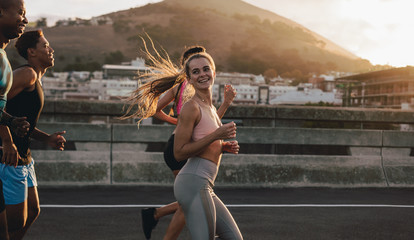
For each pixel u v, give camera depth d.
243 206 6.80
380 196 7.99
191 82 3.37
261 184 8.39
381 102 130.62
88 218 5.88
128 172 8.12
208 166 3.24
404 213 6.61
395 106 125.75
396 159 8.98
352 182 8.66
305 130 8.77
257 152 9.27
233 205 6.86
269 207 6.77
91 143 8.21
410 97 121.19
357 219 6.16
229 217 3.24
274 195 7.79
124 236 5.11
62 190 7.80
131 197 7.31
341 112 9.05
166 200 7.11
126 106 8.41
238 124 9.63
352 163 8.79
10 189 3.44
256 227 5.59
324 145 9.35
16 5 3.02
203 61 3.35
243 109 8.89
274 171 8.51
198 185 3.16
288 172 8.54
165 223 5.76
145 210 4.50
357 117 9.08
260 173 8.45
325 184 8.55
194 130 3.29
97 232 5.25
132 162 8.20
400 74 123.81
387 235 5.39
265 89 139.62
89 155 8.14
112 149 8.26
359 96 141.50
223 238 3.23
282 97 138.50
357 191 8.54
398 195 8.16
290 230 5.49
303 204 7.05
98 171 8.05
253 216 6.17
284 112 8.99
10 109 3.46
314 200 7.42
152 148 9.29
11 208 3.47
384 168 8.88
